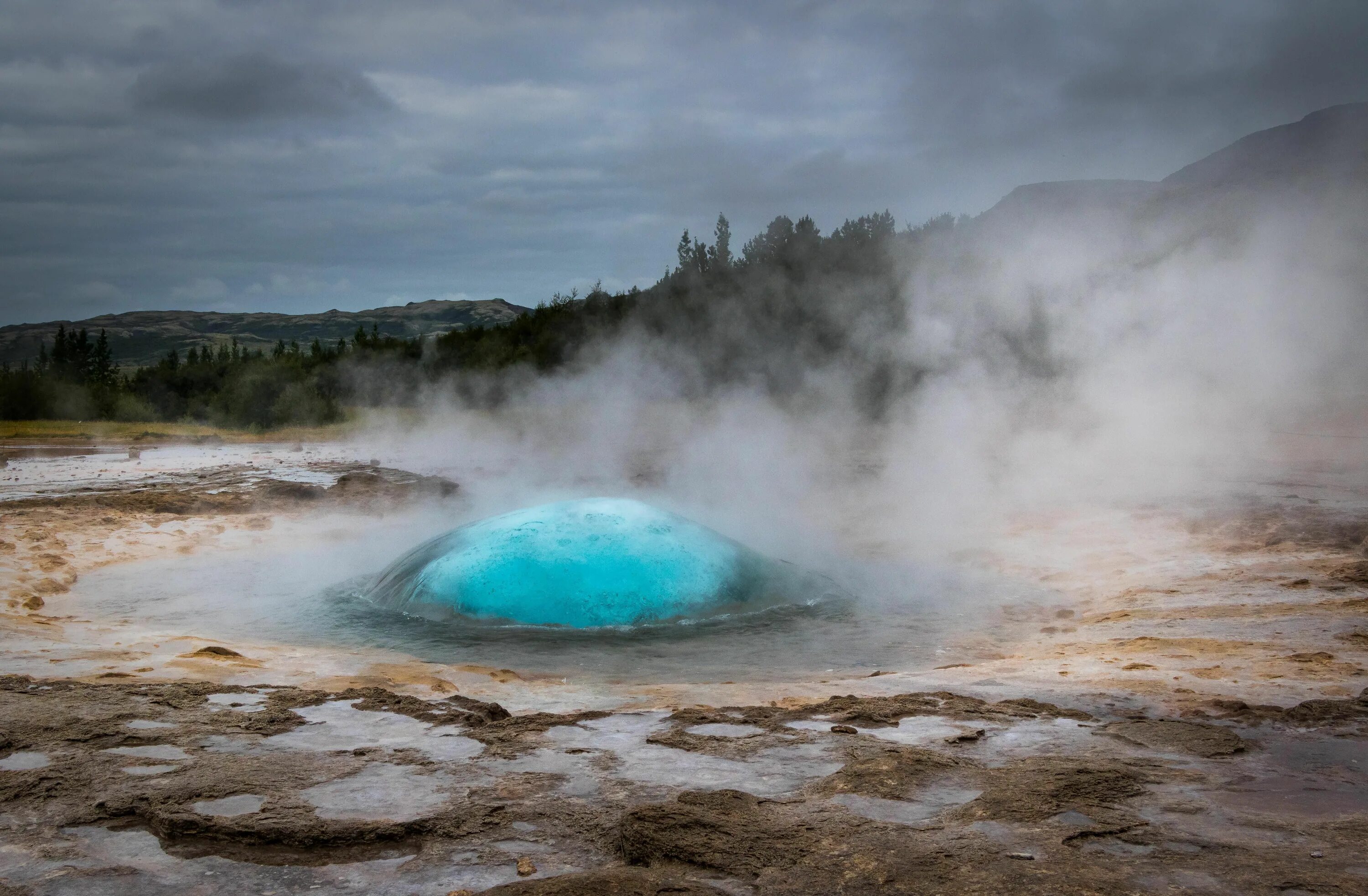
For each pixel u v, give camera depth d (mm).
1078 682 6020
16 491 18625
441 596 9180
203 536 14016
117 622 8719
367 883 3125
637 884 2947
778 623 8867
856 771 4059
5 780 3992
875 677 6457
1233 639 7277
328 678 6215
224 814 3615
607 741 4691
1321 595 8594
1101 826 3441
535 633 8445
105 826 3594
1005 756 4402
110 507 16172
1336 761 4281
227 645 7652
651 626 8727
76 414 43781
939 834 3402
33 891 3043
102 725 4789
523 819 3635
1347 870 3061
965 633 8516
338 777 4086
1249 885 2945
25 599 9250
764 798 3832
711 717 5113
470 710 5242
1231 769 4168
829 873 3076
